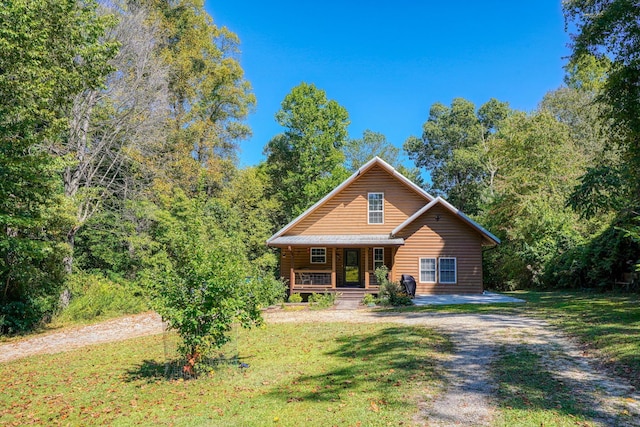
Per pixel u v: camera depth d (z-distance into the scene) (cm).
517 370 747
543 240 2441
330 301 2012
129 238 2347
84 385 811
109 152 2236
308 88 3959
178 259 874
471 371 759
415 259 2359
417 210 2441
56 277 1684
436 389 662
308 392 679
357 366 824
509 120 3142
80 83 1420
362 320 1463
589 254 2055
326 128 3953
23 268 1485
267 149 4591
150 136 2345
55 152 1961
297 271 2325
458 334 1093
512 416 543
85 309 1831
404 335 1082
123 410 650
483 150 4584
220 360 916
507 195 2809
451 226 2350
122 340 1326
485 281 3069
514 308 1546
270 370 841
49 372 936
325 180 3722
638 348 795
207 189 3400
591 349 868
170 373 860
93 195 1972
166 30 2870
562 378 698
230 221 2805
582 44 1602
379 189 2473
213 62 3412
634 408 562
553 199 2527
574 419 529
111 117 2217
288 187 3950
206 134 3300
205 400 677
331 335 1184
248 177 3234
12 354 1196
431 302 1923
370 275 2422
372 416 557
